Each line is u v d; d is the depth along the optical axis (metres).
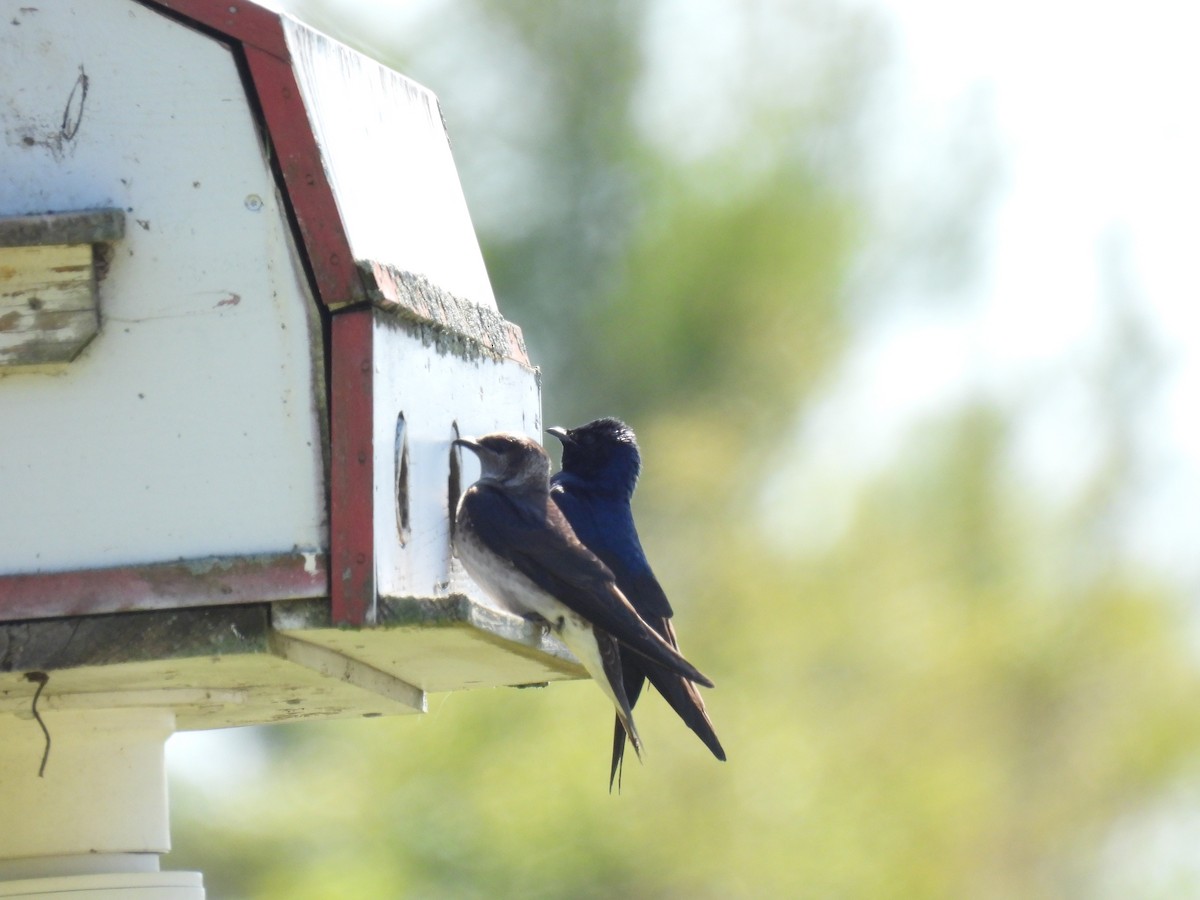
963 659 13.73
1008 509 14.43
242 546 7.22
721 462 14.02
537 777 12.52
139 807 7.84
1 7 7.34
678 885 12.49
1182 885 13.96
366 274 7.30
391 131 8.62
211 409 7.27
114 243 7.26
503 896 12.28
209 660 7.26
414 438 7.90
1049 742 13.94
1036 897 13.58
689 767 12.71
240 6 7.38
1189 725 14.00
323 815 12.84
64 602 7.15
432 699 12.82
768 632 13.45
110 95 7.33
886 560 13.89
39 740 7.74
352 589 7.16
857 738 13.30
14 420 7.24
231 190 7.31
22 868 7.68
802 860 12.55
